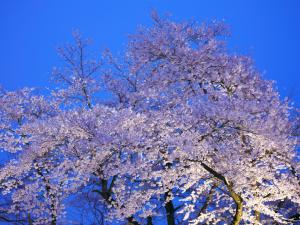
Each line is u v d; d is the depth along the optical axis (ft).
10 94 44.96
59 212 38.60
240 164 29.40
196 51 39.86
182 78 39.75
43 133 33.32
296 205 37.50
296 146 33.42
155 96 40.37
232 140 31.81
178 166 31.73
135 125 32.96
